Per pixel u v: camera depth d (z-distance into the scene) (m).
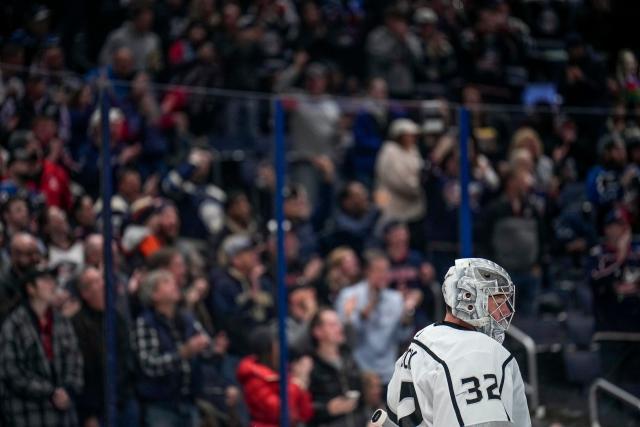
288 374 12.24
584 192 14.09
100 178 11.31
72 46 19.70
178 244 12.54
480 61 21.47
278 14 22.48
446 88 21.47
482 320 7.16
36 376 10.66
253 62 19.77
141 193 12.12
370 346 13.73
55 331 10.81
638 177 14.06
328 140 14.66
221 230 13.20
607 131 14.19
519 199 13.91
